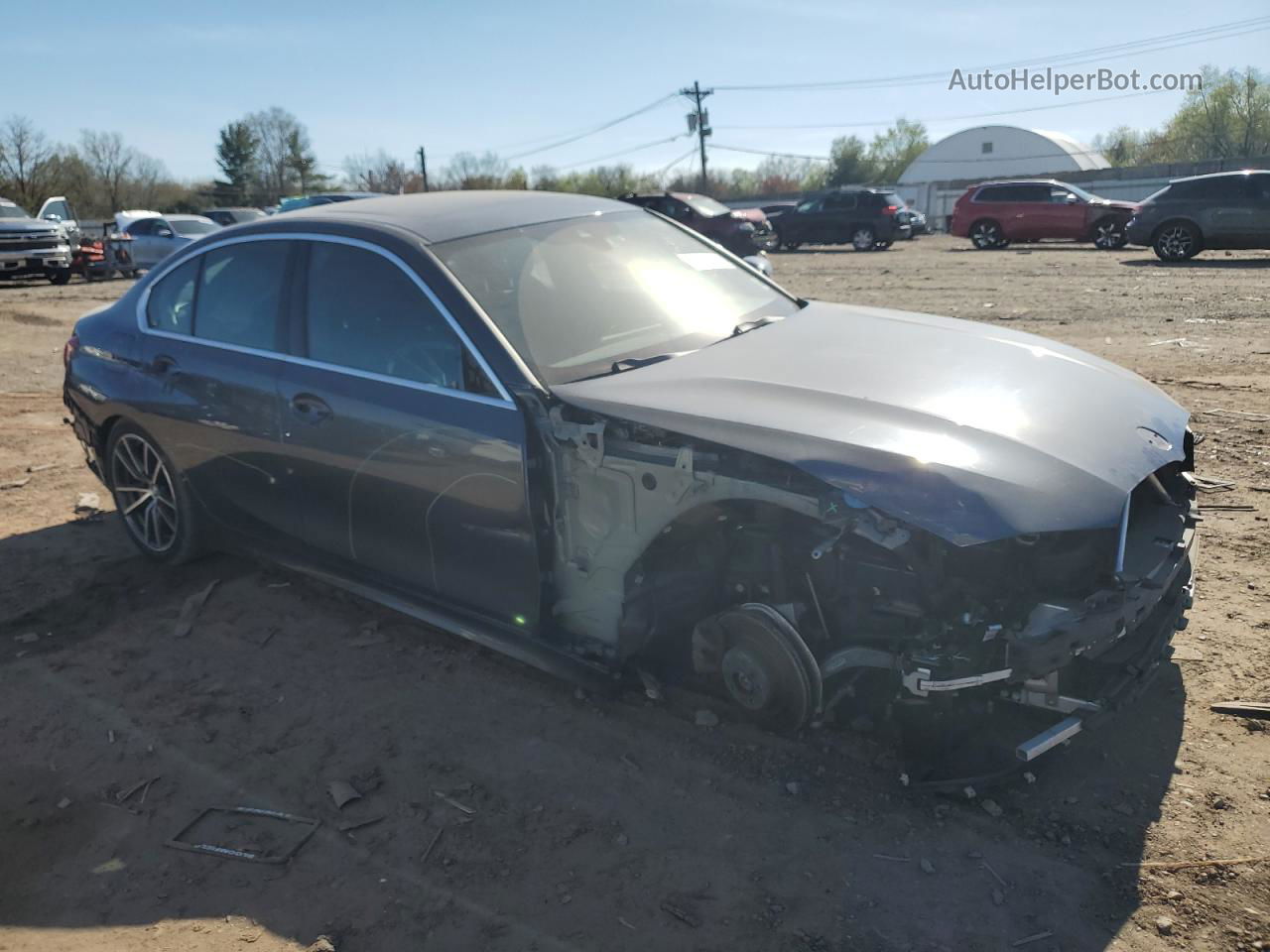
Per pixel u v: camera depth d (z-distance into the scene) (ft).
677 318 12.40
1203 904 8.17
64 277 75.46
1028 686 9.02
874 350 11.31
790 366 10.77
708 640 10.04
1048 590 8.89
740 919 8.38
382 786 10.48
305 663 13.12
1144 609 9.15
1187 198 58.75
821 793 9.82
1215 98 177.17
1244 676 11.19
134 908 9.04
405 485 11.69
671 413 9.75
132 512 16.31
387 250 12.12
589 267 12.70
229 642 13.80
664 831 9.50
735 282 13.98
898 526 8.50
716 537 10.29
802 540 9.59
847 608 9.41
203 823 10.12
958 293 47.44
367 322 12.15
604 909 8.60
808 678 9.43
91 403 15.87
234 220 90.27
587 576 10.63
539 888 8.91
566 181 234.38
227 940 8.57
